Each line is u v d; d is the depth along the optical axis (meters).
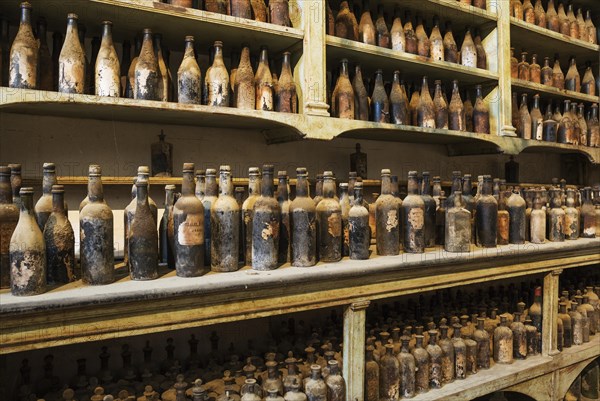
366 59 2.16
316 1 1.88
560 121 2.88
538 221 2.18
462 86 2.66
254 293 1.34
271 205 1.45
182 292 1.20
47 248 1.23
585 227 2.43
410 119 2.39
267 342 1.91
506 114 2.51
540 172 3.36
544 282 2.19
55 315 1.08
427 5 2.31
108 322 1.15
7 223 1.19
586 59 3.22
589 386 2.59
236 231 1.42
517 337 2.14
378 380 1.67
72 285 1.22
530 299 2.52
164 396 1.46
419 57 2.21
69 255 1.26
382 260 1.64
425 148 2.76
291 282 1.36
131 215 1.46
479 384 1.85
